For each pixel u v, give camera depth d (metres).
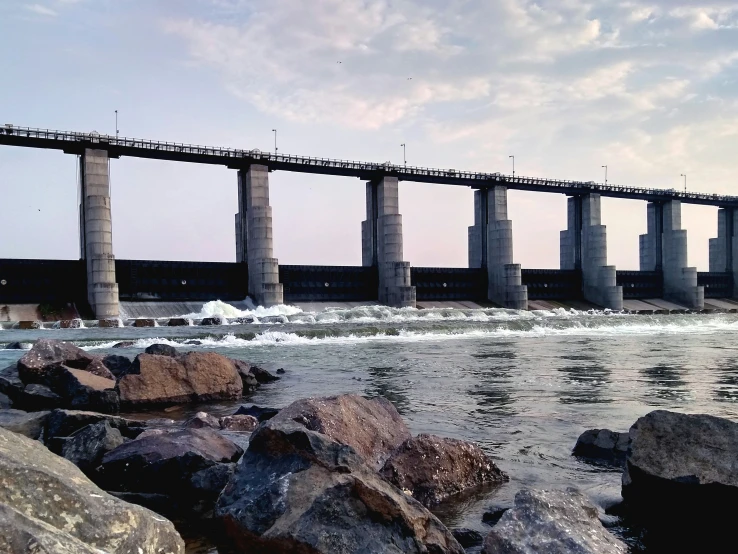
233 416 11.91
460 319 59.81
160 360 16.03
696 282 97.94
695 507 6.88
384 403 10.58
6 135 56.59
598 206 93.31
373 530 5.59
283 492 5.99
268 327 47.59
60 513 3.93
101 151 60.84
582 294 93.75
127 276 63.25
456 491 8.24
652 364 24.89
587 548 5.56
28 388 14.83
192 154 65.62
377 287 78.88
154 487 7.97
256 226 68.38
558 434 11.76
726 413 13.81
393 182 77.81
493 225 85.50
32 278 59.50
